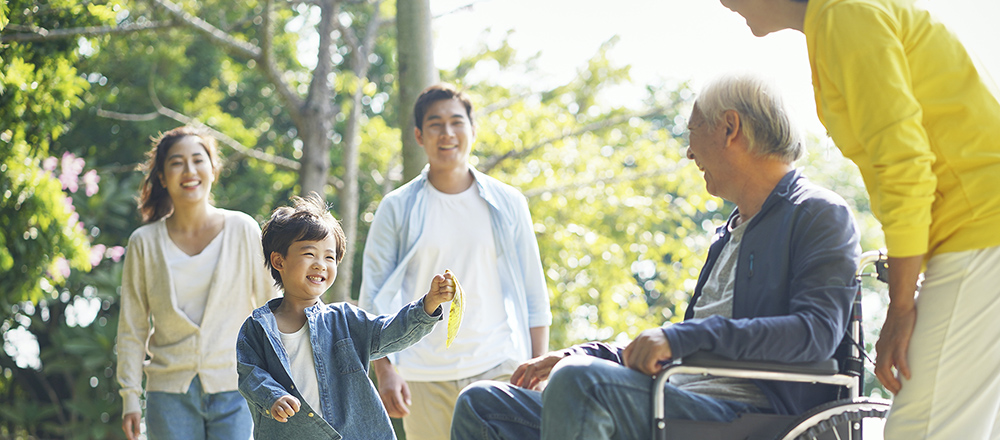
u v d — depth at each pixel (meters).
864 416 2.24
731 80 2.44
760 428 2.25
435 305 2.67
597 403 2.12
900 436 2.14
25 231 5.75
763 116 2.39
